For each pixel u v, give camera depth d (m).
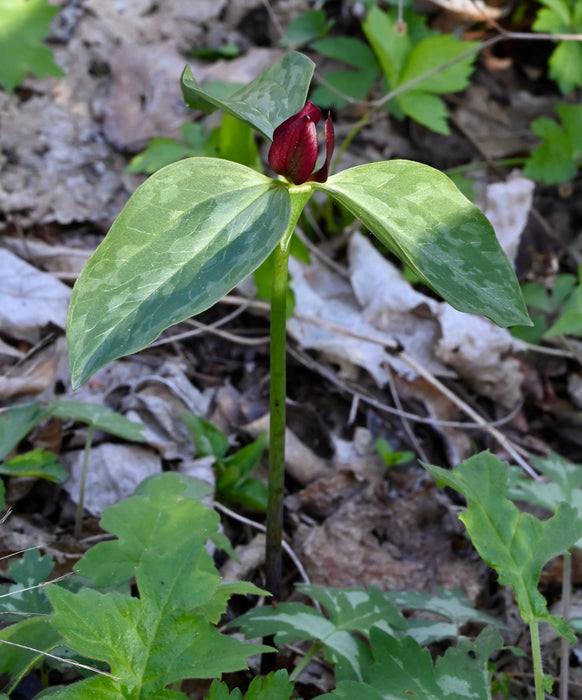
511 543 0.86
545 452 1.22
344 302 1.33
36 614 0.85
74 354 0.76
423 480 1.14
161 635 0.79
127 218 0.79
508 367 1.25
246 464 1.09
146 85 1.49
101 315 0.77
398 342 1.27
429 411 1.22
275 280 0.84
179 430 1.12
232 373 1.24
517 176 1.50
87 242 1.33
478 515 0.86
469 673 0.86
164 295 0.77
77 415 1.01
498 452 1.20
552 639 1.02
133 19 1.59
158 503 0.90
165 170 0.80
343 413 1.21
